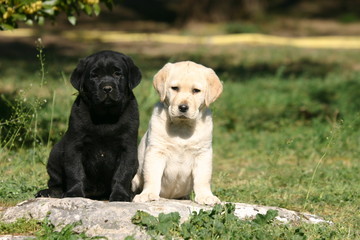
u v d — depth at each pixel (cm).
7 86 2088
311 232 779
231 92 2202
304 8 5759
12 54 3200
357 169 1252
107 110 844
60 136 1288
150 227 719
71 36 4097
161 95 845
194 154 849
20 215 778
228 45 3872
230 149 1494
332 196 1029
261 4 5234
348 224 860
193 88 828
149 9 5697
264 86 2381
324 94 2200
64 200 775
